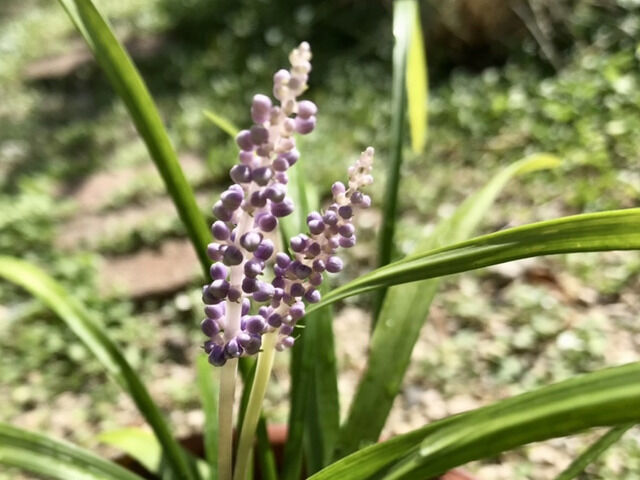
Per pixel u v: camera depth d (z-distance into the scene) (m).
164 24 0.91
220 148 0.61
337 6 0.79
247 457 0.15
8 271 0.20
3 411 0.39
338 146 0.57
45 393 0.40
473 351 0.37
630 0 0.63
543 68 0.62
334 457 0.18
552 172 0.48
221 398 0.14
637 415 0.10
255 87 0.72
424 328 0.40
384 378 0.19
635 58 0.58
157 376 0.40
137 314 0.45
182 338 0.43
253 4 0.87
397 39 0.21
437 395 0.35
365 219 0.48
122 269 0.49
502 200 0.47
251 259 0.12
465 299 0.41
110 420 0.38
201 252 0.18
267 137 0.11
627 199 0.44
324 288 0.19
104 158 0.66
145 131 0.18
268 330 0.13
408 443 0.12
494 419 0.11
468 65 0.68
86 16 0.17
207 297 0.12
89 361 0.42
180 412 0.37
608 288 0.39
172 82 0.78
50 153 0.69
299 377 0.18
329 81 0.69
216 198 0.54
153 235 0.52
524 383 0.35
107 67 0.17
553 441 0.31
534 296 0.40
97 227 0.55
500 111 0.56
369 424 0.18
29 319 0.45
